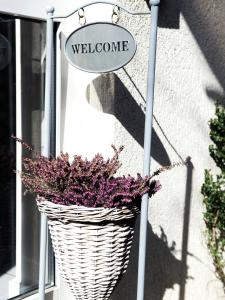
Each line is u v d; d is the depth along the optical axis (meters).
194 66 3.31
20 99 2.71
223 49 3.61
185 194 3.37
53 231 2.22
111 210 2.10
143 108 2.91
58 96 2.69
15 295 2.76
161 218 3.18
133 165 2.86
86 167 2.23
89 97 2.69
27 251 2.82
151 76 2.24
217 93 3.58
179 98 3.21
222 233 3.65
